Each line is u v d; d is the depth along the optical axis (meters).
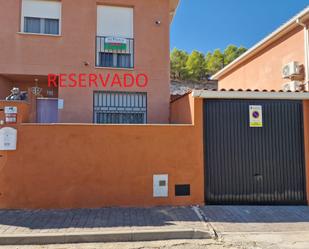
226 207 6.64
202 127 6.86
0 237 4.80
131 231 5.07
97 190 6.48
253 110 7.01
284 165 7.01
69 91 9.58
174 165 6.71
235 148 6.93
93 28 9.88
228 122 6.95
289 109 7.13
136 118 10.02
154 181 6.63
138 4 10.27
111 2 10.07
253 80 13.22
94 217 5.80
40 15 9.80
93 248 4.66
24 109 6.54
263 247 4.68
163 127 6.72
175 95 10.61
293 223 5.74
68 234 4.91
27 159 6.33
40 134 6.39
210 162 6.85
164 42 10.30
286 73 10.20
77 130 6.49
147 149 6.66
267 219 5.94
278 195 6.94
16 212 6.07
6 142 6.28
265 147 6.99
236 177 6.88
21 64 9.32
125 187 6.56
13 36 9.37
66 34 9.69
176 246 4.74
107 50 10.05
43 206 6.32
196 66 36.50
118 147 6.58
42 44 9.52
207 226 5.43
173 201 6.66
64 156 6.42
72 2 9.84
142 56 10.13
